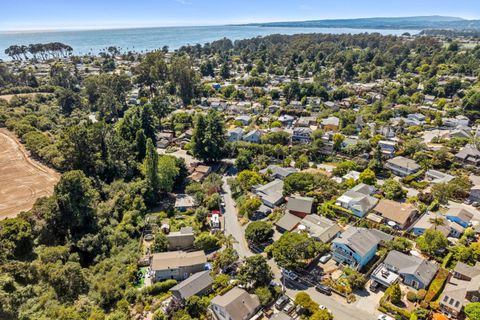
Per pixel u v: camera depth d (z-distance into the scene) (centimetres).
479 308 3547
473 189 6256
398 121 10319
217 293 4222
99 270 4672
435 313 3800
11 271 4025
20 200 5822
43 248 4766
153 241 5419
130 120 8869
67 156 6650
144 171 6831
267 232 5250
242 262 4847
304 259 4681
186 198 6644
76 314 3669
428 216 5572
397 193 6303
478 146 8150
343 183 6794
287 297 4134
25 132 8438
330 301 4125
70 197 5194
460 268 4338
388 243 4916
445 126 10219
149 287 4366
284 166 7875
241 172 7262
